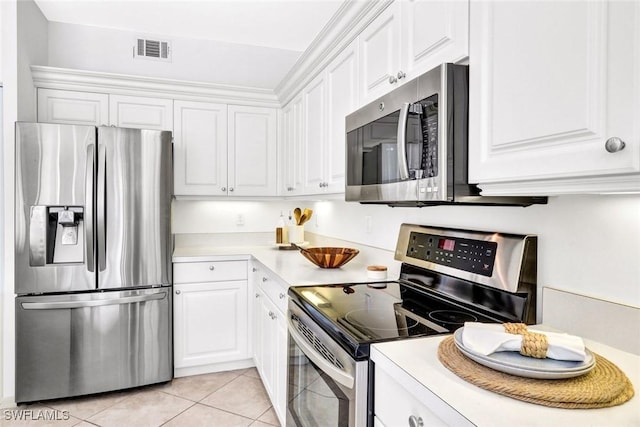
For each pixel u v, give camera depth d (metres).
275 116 3.31
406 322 1.27
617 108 0.69
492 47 0.99
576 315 1.10
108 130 2.47
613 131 0.69
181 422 2.23
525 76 0.89
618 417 0.69
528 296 1.22
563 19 0.79
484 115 1.02
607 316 1.02
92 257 2.44
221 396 2.55
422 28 1.30
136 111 2.93
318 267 2.32
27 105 2.58
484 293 1.35
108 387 2.52
